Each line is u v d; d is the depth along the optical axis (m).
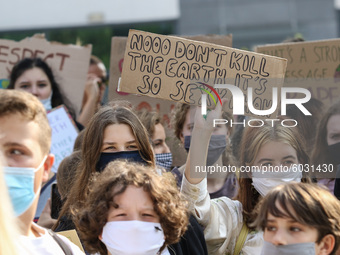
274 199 4.45
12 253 3.16
